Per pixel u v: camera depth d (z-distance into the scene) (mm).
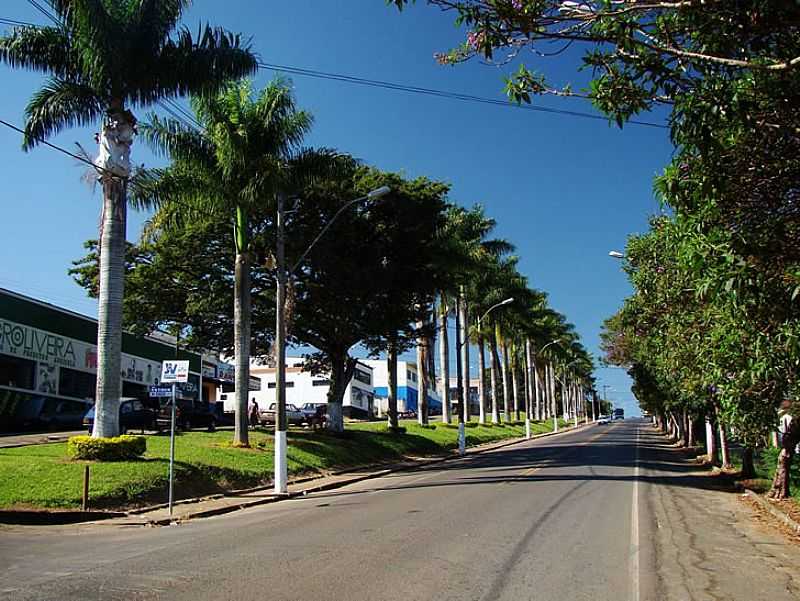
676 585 8133
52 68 19281
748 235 7652
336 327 31688
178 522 14344
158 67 19578
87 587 7684
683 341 18516
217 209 24625
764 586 8227
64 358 38281
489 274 59750
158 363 48750
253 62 20469
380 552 9773
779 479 16531
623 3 6832
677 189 7789
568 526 12258
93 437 18234
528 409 60438
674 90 7453
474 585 7809
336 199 29109
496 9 6727
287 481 22312
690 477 23062
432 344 53344
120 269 18938
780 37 6742
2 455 17984
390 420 39781
